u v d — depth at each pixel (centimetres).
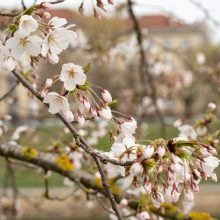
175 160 272
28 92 473
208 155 280
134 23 764
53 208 1534
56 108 291
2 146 504
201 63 1181
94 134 782
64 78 286
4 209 866
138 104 1038
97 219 1534
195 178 281
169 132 974
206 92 1097
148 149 269
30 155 503
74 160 511
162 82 1210
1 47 286
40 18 293
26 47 285
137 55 1073
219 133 480
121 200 453
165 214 489
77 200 851
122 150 288
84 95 293
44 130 617
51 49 285
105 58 969
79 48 959
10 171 658
